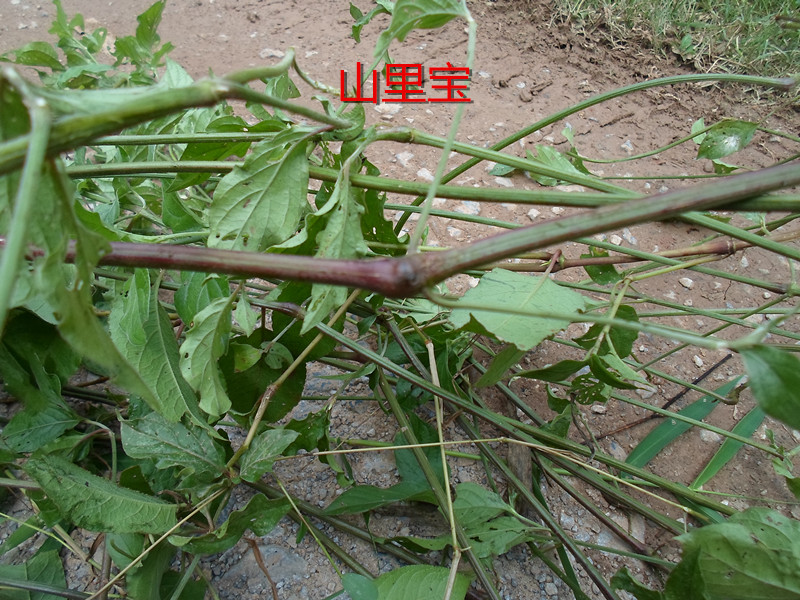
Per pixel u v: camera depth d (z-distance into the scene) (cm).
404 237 123
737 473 134
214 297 107
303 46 237
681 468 135
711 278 175
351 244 87
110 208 120
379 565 114
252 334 111
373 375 127
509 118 213
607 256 120
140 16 139
